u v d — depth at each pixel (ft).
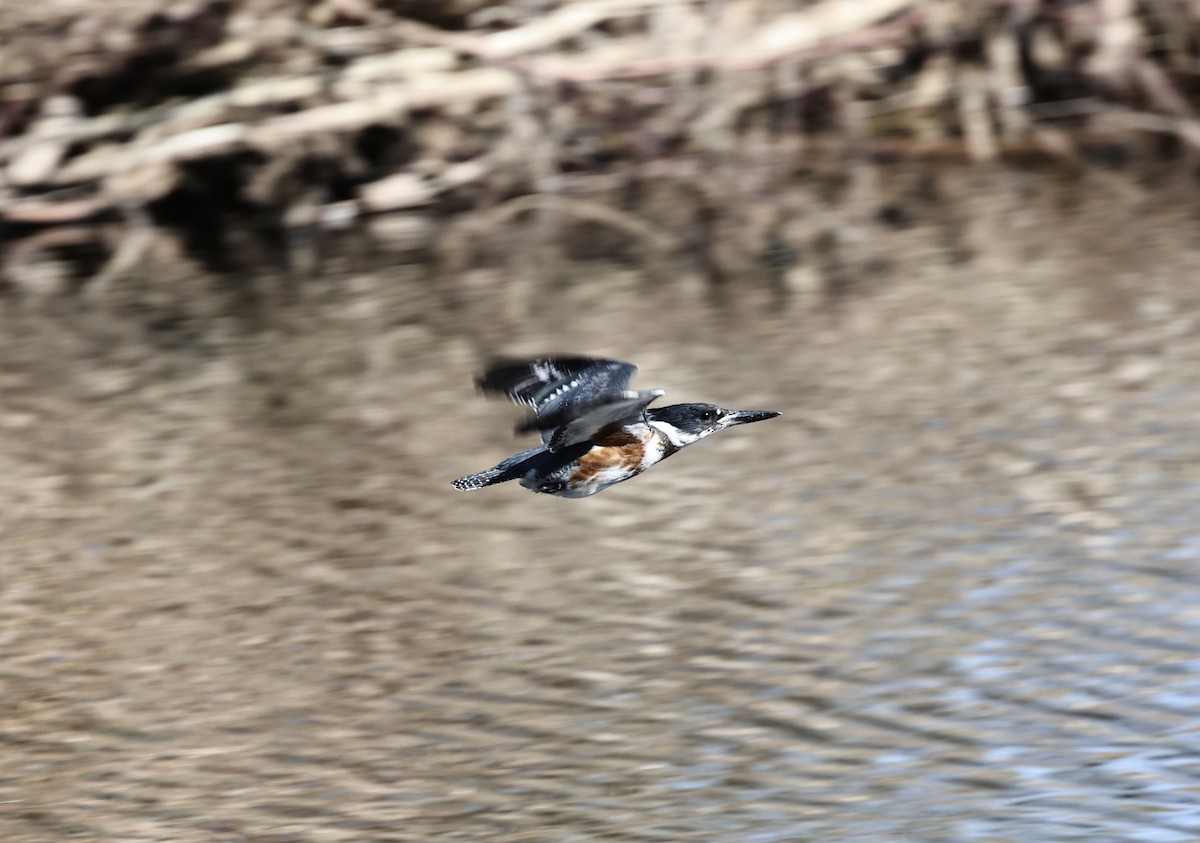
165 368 61.72
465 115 87.71
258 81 85.97
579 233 80.38
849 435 49.67
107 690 36.86
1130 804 30.22
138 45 83.51
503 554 43.27
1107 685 34.37
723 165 83.46
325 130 82.69
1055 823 29.76
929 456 47.57
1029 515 43.01
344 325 66.08
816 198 82.07
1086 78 90.89
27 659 38.58
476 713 35.17
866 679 35.47
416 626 39.32
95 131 83.25
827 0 85.81
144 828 31.35
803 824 30.27
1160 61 94.02
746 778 32.04
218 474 49.98
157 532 45.78
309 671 37.45
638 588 40.68
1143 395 50.83
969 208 77.71
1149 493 43.70
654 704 34.99
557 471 27.48
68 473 50.80
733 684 35.68
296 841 30.68
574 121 88.69
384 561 43.14
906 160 88.63
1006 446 47.78
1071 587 38.86
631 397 23.32
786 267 70.49
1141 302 60.29
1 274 80.12
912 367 55.26
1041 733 32.83
